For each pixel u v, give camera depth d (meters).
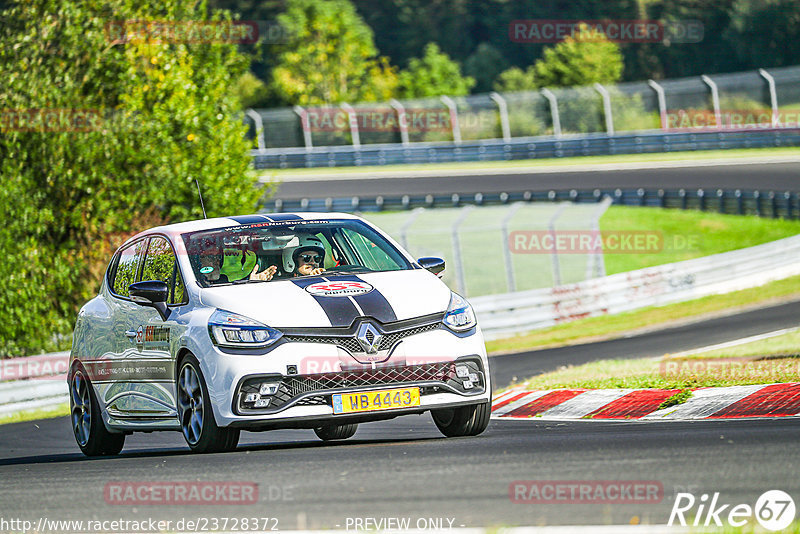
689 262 92.50
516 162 191.00
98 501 19.39
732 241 130.50
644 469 19.27
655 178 162.62
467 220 136.12
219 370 25.30
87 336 31.89
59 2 75.00
